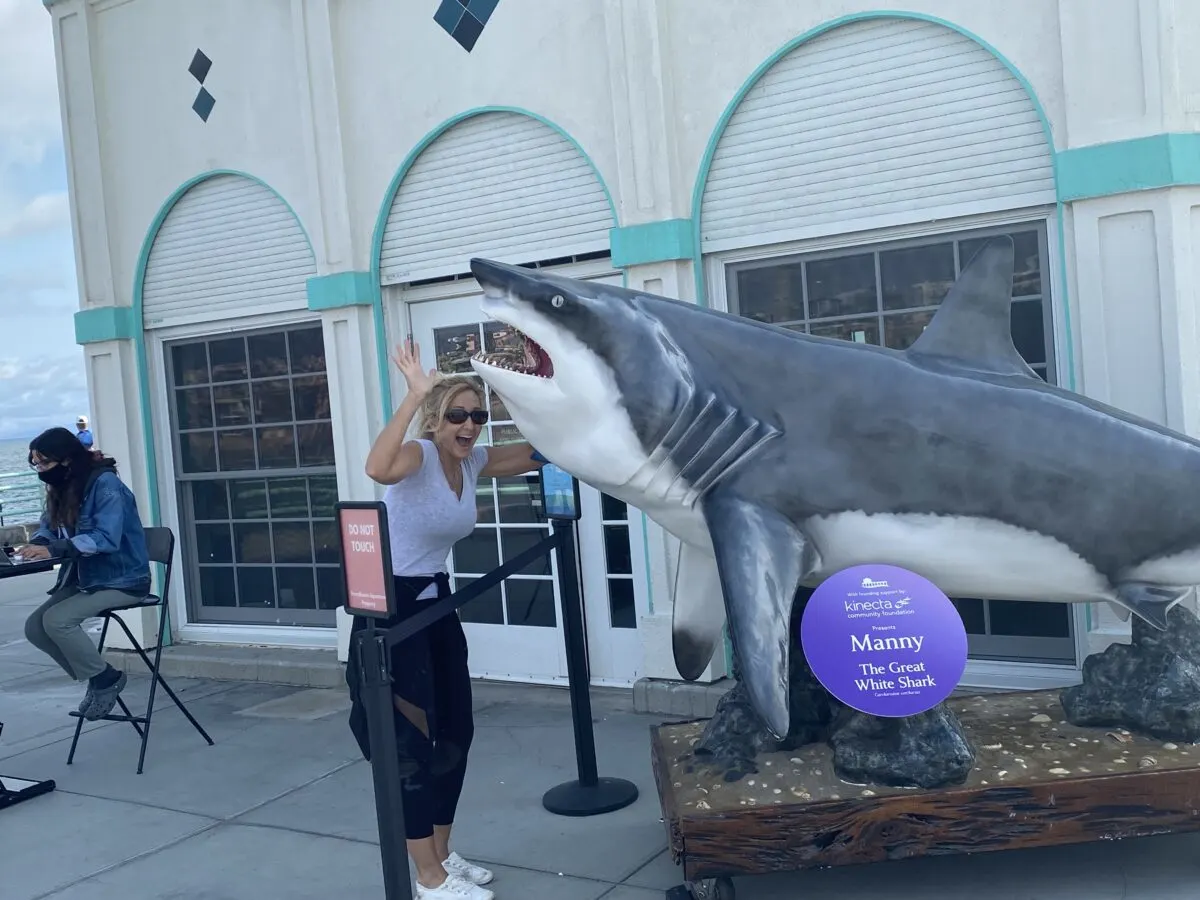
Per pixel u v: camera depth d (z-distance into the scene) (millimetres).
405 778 3607
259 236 6992
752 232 5375
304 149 6598
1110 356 4625
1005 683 5105
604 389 3391
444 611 3479
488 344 6332
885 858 3359
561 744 5309
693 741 3994
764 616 3229
